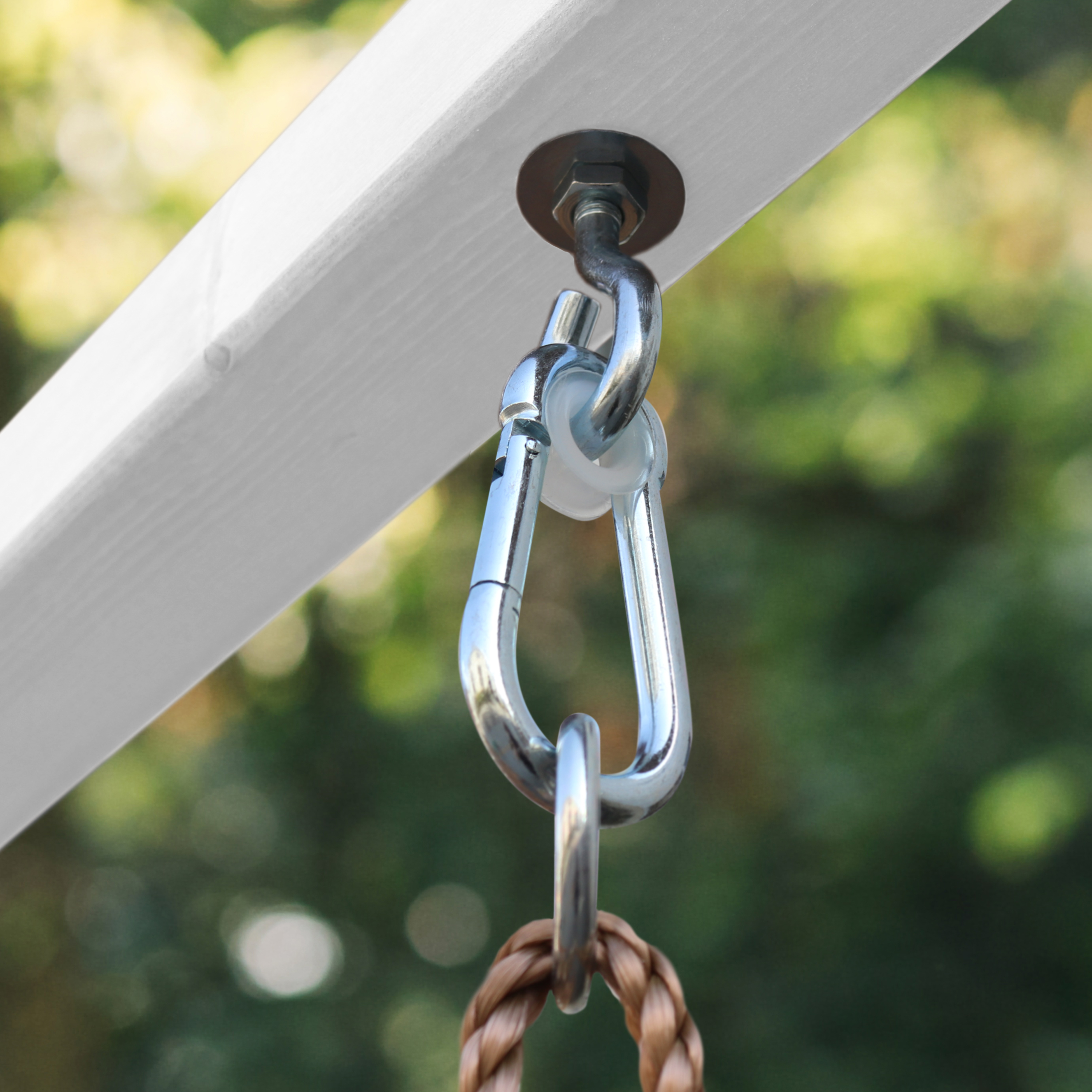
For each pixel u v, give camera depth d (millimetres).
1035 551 3668
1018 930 4410
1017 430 3961
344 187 770
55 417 833
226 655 876
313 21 4359
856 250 3969
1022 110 4094
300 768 5617
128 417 808
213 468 814
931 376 4039
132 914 5660
